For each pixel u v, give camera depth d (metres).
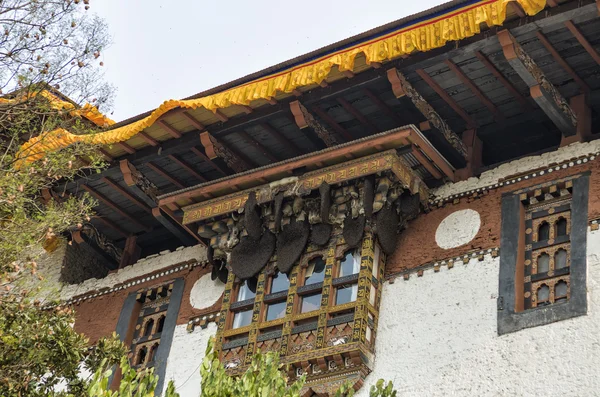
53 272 20.58
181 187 19.08
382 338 15.78
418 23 15.26
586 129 15.99
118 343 15.80
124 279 19.81
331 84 16.44
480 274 15.56
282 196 16.88
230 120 17.36
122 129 17.58
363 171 16.25
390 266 16.50
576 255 14.81
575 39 15.09
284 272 16.80
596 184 15.33
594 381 13.61
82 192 19.38
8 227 14.02
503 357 14.52
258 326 16.44
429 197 16.83
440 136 16.66
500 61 15.73
